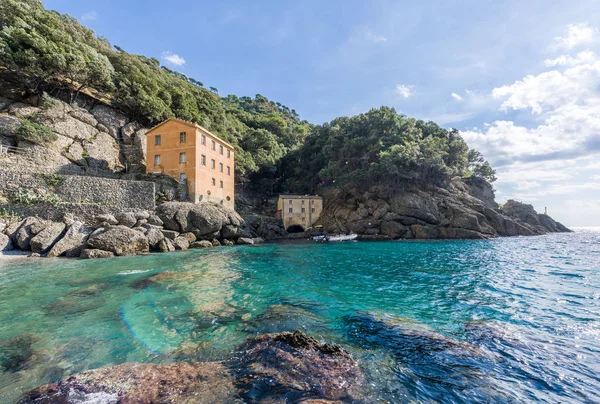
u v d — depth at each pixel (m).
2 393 5.13
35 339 7.53
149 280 14.39
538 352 6.89
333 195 61.09
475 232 47.34
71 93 42.44
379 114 67.31
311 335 7.85
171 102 53.25
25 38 35.53
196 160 37.62
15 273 15.80
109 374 5.60
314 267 19.70
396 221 50.00
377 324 8.70
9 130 32.66
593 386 5.50
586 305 10.87
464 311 10.18
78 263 19.08
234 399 4.86
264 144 72.69
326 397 4.96
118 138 44.94
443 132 71.06
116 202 28.97
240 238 37.38
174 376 5.56
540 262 21.80
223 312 9.80
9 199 23.67
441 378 5.71
